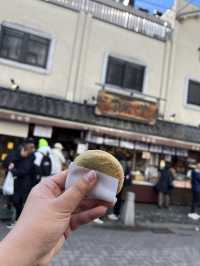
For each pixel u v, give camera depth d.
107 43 13.04
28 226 1.07
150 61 13.81
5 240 1.05
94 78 12.77
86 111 12.02
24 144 7.86
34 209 1.11
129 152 13.16
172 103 14.23
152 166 13.58
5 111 10.34
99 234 8.16
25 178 7.72
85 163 1.17
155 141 12.55
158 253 7.12
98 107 12.01
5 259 1.00
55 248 1.16
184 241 8.50
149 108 12.99
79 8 12.65
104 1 13.05
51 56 12.16
